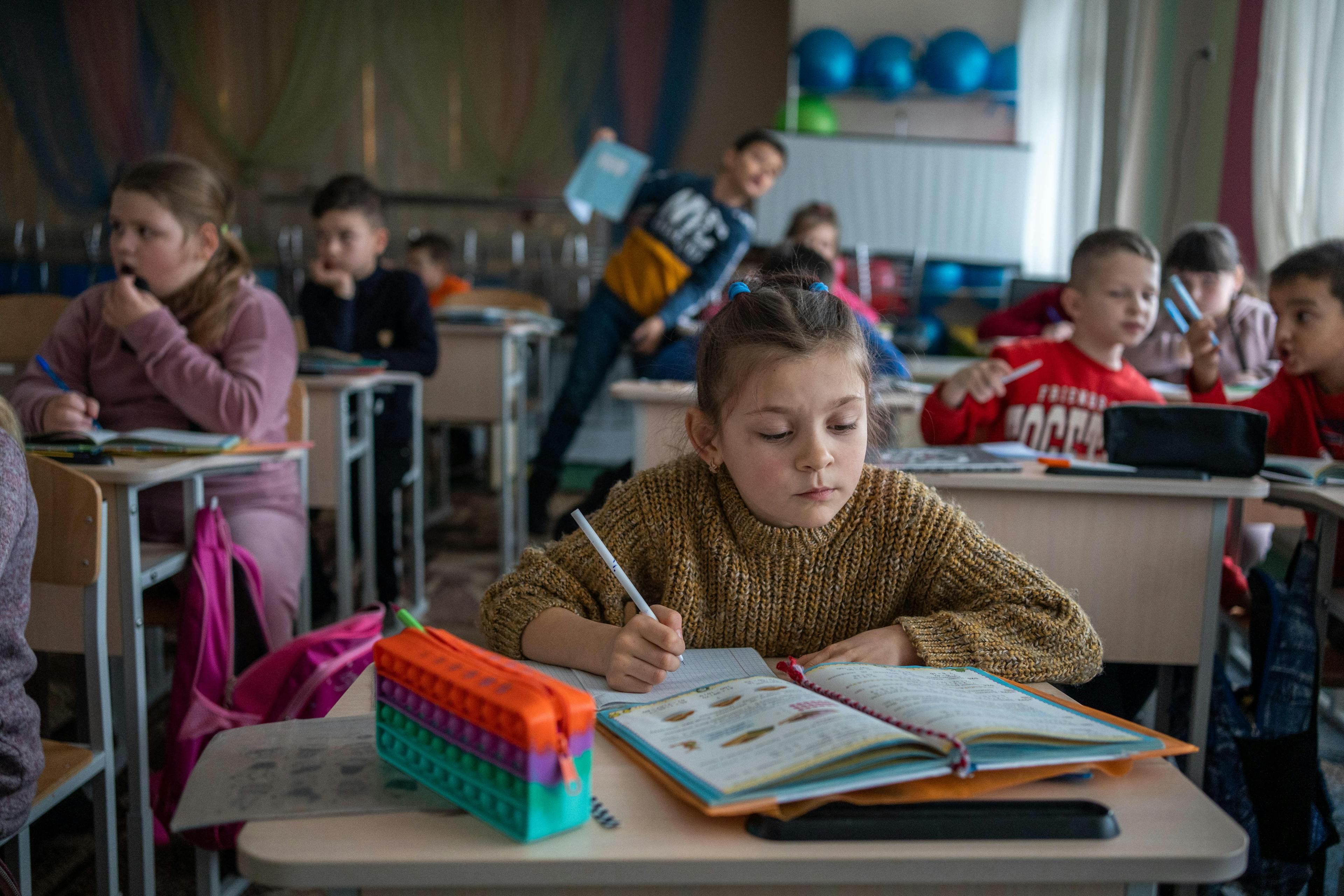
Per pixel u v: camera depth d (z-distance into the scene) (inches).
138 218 71.2
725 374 33.7
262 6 269.3
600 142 139.8
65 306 96.0
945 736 24.7
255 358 72.9
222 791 24.6
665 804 24.2
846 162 228.1
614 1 267.6
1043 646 33.8
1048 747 25.4
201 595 56.1
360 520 105.4
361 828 23.0
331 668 53.1
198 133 271.7
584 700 23.1
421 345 118.9
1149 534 58.7
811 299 34.0
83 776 47.3
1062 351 81.0
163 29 267.6
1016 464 59.5
